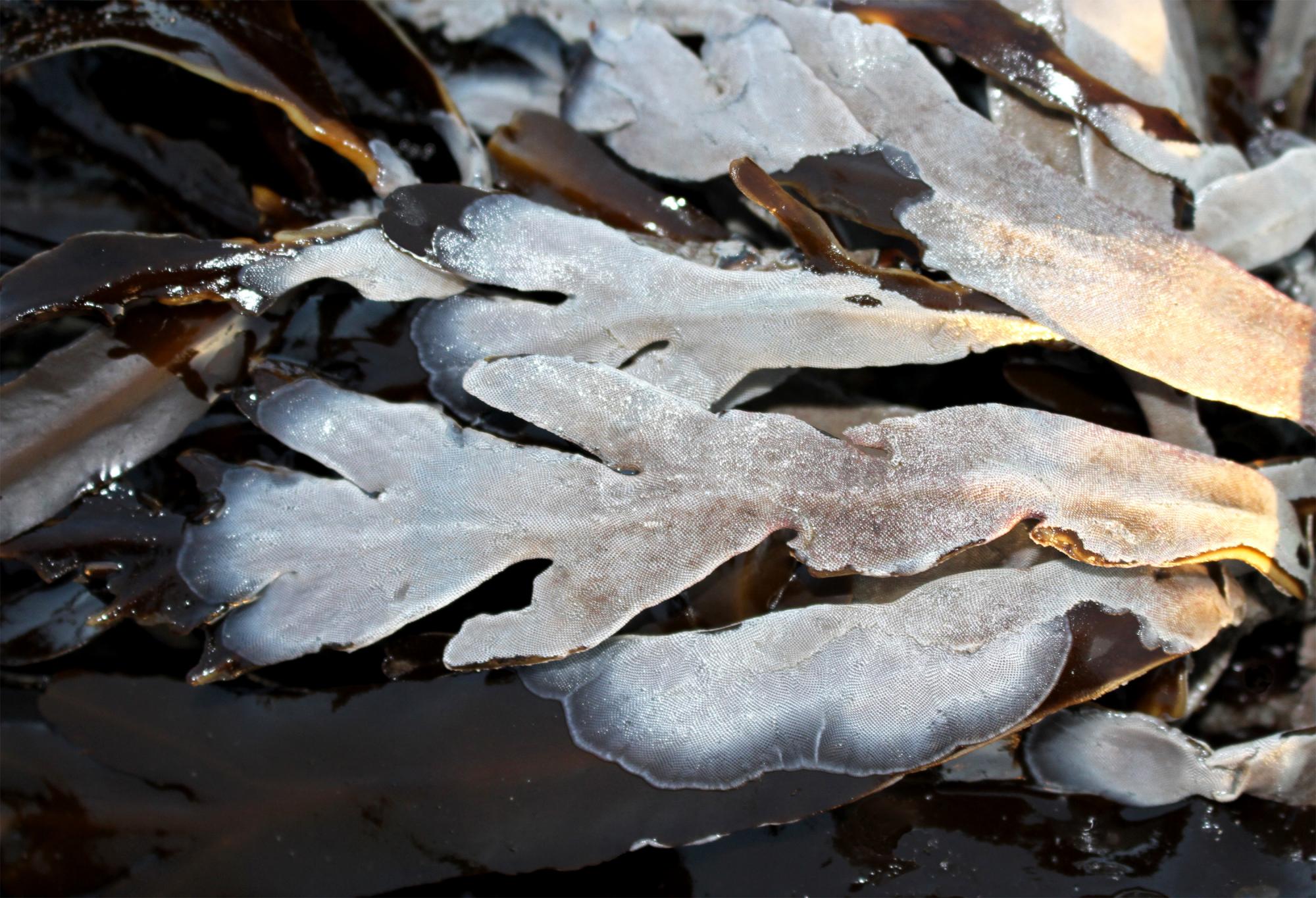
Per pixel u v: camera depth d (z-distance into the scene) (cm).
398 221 53
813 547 52
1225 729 56
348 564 53
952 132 54
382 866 54
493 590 55
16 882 54
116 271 53
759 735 53
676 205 55
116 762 55
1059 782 55
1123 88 55
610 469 52
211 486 53
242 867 54
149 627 55
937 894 55
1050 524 52
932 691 53
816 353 53
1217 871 55
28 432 54
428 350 53
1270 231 55
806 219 53
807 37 54
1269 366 53
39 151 58
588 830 54
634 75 55
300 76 55
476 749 54
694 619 54
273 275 53
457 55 58
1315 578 55
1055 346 54
